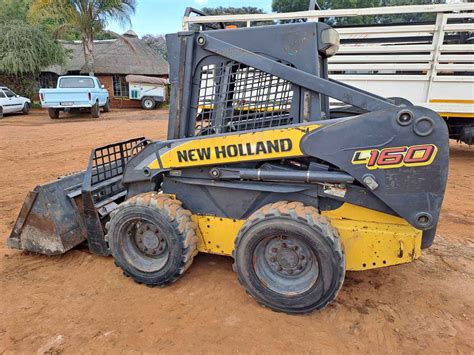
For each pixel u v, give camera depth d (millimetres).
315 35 2863
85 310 3004
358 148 2590
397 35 7152
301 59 2908
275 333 2713
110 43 31062
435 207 2533
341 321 2842
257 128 3088
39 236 3693
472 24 6613
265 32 2988
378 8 6926
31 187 6445
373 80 7500
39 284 3381
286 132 2748
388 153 2537
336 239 2648
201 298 3141
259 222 2797
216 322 2836
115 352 2551
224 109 3166
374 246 2781
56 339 2676
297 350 2555
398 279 3428
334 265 2633
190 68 3162
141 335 2709
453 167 7566
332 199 2918
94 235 3684
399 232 2715
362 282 3379
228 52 3004
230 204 3189
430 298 3135
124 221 3246
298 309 2848
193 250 3203
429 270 3594
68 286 3348
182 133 3279
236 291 3230
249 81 3068
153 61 30625
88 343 2635
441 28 6785
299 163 2980
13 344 2629
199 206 3307
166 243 3232
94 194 3756
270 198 3070
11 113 19625
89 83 17672
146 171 3295
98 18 24422
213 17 7500
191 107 3248
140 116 19094
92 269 3619
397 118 2477
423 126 2438
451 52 6859
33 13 23281
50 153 9312
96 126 14367
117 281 3414
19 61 21703
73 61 28859
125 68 28891
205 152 3025
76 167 7883
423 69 7109
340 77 7695
